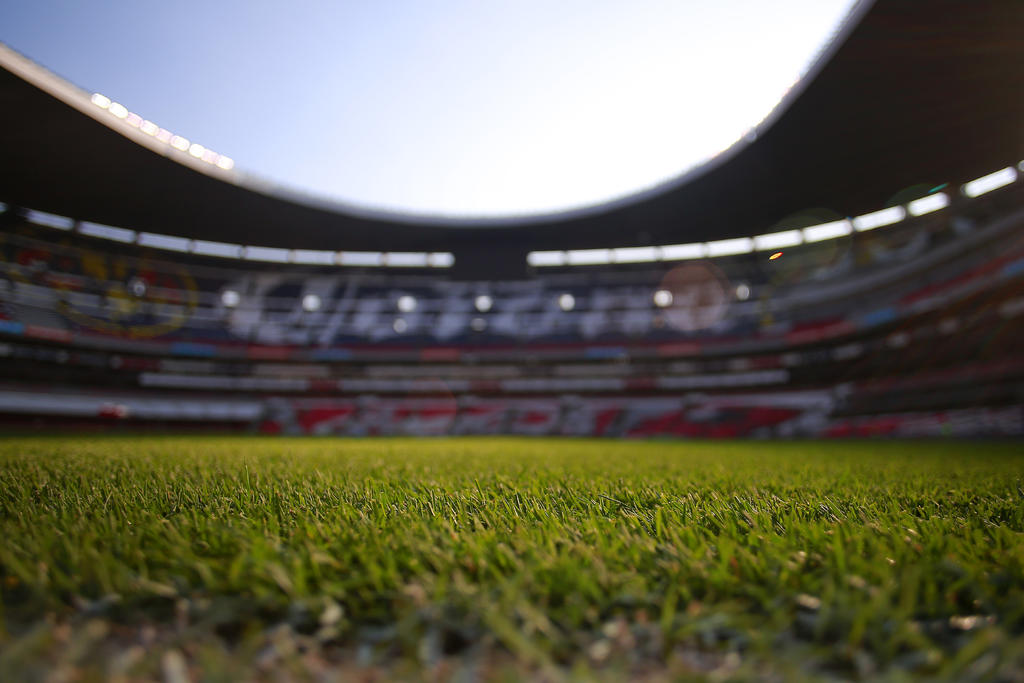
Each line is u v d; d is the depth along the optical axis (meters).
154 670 0.73
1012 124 22.12
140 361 34.12
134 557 1.10
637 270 43.47
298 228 34.94
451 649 0.82
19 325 29.34
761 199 30.70
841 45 17.83
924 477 3.62
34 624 0.86
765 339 36.03
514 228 37.66
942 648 0.80
